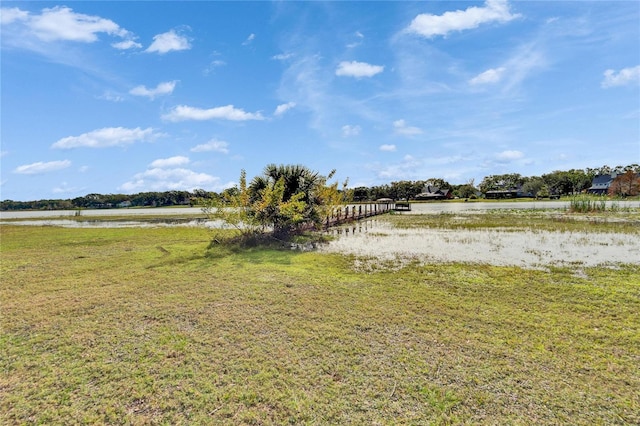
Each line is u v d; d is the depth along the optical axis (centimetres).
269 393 282
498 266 751
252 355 347
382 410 259
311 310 477
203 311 477
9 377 312
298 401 271
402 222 1944
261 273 704
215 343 375
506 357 336
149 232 1585
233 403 270
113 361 338
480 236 1261
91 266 799
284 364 328
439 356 340
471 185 8456
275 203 1130
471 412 255
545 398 271
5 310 491
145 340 385
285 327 417
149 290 587
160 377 308
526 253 902
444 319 438
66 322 443
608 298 515
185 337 392
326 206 1502
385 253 938
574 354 340
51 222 2581
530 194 7662
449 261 812
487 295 540
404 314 458
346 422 246
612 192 5184
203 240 1257
